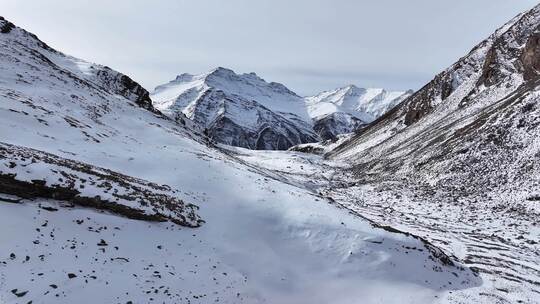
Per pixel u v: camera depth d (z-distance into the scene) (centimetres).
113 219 2138
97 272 1755
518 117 5572
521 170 4828
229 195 3002
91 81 7438
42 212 1969
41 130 3164
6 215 1847
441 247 3203
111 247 1947
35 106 3659
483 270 2714
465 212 4400
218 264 2139
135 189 2447
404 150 8419
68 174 2236
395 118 13475
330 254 2442
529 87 6344
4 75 4634
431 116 10369
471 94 9438
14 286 1520
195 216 2506
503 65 9050
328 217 2766
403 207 4922
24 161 2138
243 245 2389
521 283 2503
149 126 5300
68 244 1852
